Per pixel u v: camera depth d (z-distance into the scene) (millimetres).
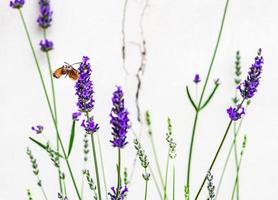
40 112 687
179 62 680
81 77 600
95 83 683
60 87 683
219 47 677
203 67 680
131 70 683
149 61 681
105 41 679
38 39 679
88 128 613
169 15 675
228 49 677
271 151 688
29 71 683
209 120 685
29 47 680
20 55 682
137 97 686
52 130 688
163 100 685
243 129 685
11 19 677
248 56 676
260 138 686
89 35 678
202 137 688
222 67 679
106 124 687
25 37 679
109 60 682
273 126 684
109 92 685
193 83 682
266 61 676
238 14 672
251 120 684
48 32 678
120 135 573
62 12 675
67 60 681
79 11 675
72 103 685
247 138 687
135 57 681
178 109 685
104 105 685
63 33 678
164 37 678
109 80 683
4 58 683
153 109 687
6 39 680
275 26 672
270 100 682
